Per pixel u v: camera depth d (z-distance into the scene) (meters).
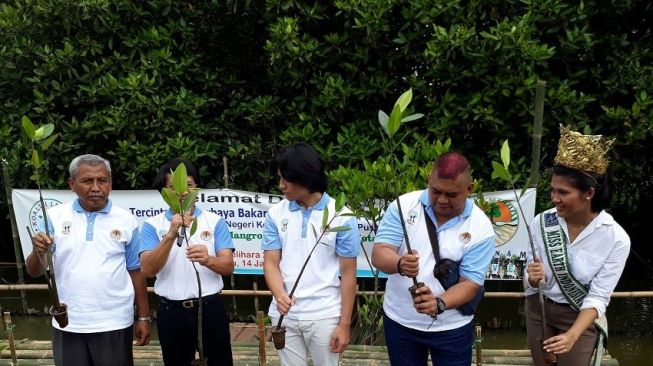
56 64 5.02
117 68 5.11
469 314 2.30
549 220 2.43
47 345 4.11
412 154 3.54
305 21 4.80
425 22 4.43
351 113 4.99
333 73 4.86
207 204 4.73
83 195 2.60
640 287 5.99
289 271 2.51
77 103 5.10
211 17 5.40
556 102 4.41
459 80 4.47
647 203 6.27
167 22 5.22
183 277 2.67
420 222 2.27
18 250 5.16
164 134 5.06
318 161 2.48
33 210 4.92
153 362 3.80
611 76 4.63
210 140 5.23
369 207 3.44
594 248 2.31
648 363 4.50
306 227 2.49
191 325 2.68
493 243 2.26
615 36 4.67
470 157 4.74
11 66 5.18
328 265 2.50
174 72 5.02
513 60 4.32
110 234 2.65
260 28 5.44
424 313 2.08
